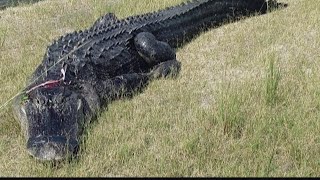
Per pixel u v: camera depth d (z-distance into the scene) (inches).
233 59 293.1
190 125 227.1
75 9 391.9
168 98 255.4
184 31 322.3
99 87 251.9
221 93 244.1
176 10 324.8
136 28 292.7
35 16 378.9
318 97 239.3
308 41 309.0
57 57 257.4
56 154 196.9
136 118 234.2
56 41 279.1
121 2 390.9
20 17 378.3
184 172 198.2
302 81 258.7
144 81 272.4
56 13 385.4
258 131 216.2
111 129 225.1
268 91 242.1
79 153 206.1
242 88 252.8
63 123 211.9
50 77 237.6
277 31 324.5
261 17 352.5
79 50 263.7
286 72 269.0
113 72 270.4
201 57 301.6
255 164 199.3
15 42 335.0
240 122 224.5
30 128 209.8
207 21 339.0
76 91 237.0
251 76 269.7
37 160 200.4
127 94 261.3
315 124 220.2
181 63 295.1
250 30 329.4
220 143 214.7
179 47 318.0
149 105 249.9
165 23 310.7
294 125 218.5
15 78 280.4
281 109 236.5
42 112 213.9
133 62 284.8
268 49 301.3
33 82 238.8
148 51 282.8
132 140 218.4
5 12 393.1
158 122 230.4
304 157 202.2
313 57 289.1
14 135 227.3
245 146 211.9
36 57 308.0
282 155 208.1
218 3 342.6
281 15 351.3
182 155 208.2
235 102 232.1
